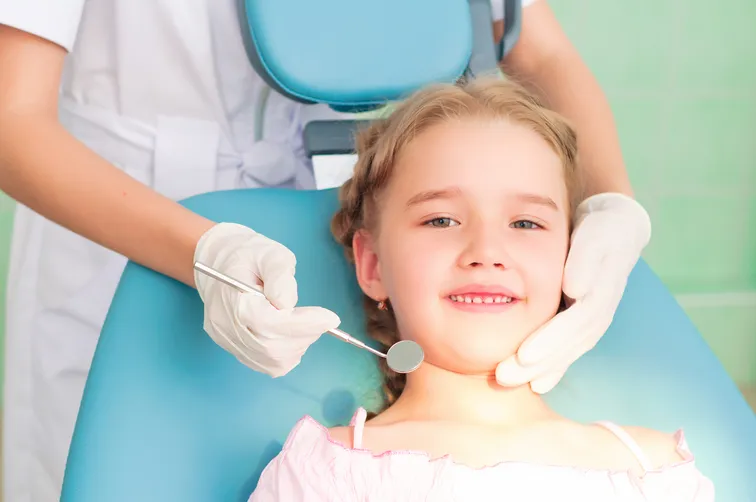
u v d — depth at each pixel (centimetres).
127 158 134
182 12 123
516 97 119
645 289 125
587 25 219
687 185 232
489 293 107
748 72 225
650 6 219
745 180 232
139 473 99
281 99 138
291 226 123
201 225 109
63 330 136
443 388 111
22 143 106
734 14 221
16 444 141
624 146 228
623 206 124
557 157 119
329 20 116
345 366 115
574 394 116
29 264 138
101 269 134
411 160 116
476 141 114
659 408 114
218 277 95
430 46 120
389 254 114
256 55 116
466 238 109
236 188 137
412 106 118
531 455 104
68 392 137
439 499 94
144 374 105
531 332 109
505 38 129
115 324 108
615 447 105
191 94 132
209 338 110
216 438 104
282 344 98
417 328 109
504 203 111
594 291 112
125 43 126
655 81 224
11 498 143
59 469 138
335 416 112
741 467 108
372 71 118
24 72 108
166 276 112
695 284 237
